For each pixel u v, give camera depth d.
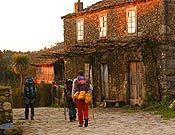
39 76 45.38
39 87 32.28
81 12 27.44
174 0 21.66
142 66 22.41
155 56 21.72
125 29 23.83
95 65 26.41
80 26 28.05
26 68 44.78
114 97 24.75
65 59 29.88
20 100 32.47
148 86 22.08
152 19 21.91
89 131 12.95
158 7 21.48
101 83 26.05
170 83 21.30
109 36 25.14
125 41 21.97
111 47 23.11
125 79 23.69
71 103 16.08
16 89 32.53
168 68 21.30
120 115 18.36
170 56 21.39
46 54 28.45
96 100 26.14
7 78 51.84
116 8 24.58
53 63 40.78
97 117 17.59
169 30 21.38
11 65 49.91
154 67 21.77
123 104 23.66
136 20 22.98
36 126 14.67
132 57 23.09
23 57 44.50
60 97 30.22
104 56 25.50
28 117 17.80
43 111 21.78
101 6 25.77
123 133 12.31
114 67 24.69
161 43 21.30
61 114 19.66
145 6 22.39
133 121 15.62
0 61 53.53
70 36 29.22
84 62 27.48
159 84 21.52
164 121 15.36
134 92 23.25
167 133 12.09
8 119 13.68
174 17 21.61
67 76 29.56
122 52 23.91
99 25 26.08
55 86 31.38
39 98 32.50
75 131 13.04
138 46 21.84
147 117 17.05
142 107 21.56
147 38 21.70
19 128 12.81
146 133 12.20
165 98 21.08
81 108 14.19
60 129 13.68
